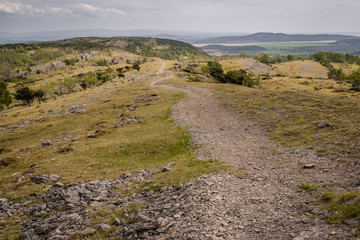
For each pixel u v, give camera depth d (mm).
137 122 52438
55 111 85438
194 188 18594
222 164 24812
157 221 14164
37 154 41688
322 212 12602
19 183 28156
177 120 47312
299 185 17078
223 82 118875
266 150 27453
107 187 23969
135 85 112812
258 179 19594
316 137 27250
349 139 24094
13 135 61188
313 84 159125
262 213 13773
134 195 20906
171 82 106875
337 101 41469
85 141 45094
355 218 11086
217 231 12055
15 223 19297
